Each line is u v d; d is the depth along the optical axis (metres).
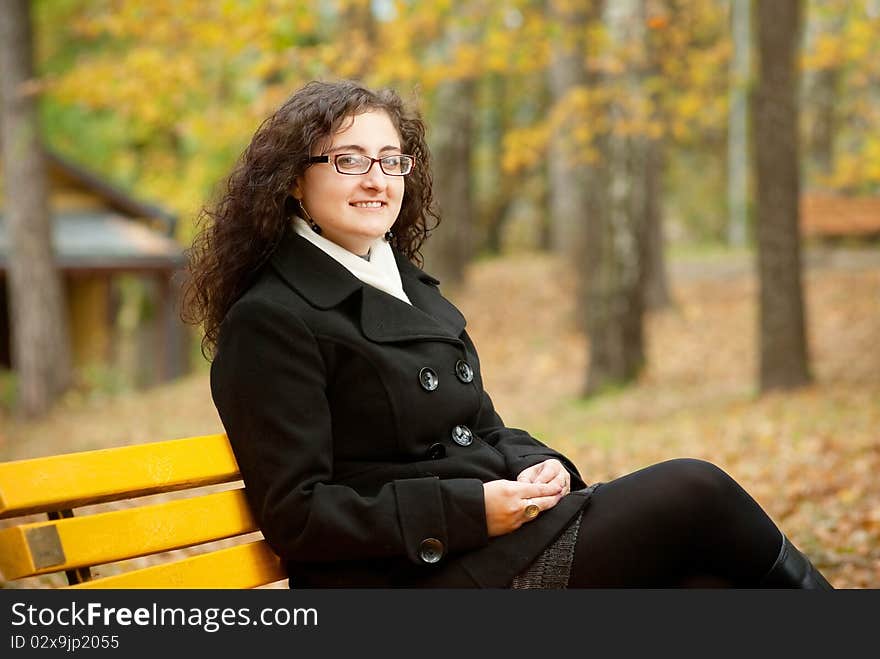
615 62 17.38
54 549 2.71
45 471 2.74
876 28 19.97
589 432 13.59
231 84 21.00
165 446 3.10
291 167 3.46
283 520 3.17
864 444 10.19
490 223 48.69
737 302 27.69
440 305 3.80
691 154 46.75
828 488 8.58
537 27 17.77
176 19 17.55
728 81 19.88
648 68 17.78
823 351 20.52
